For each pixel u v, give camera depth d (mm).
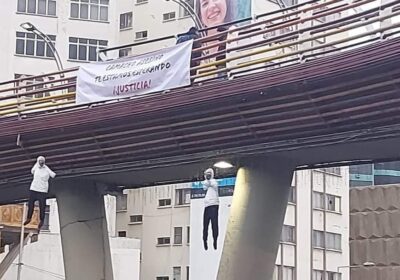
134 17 60500
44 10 54938
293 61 18125
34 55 53906
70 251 22984
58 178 22922
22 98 29203
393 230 41781
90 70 21031
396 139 17203
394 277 41312
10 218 36188
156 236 56375
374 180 79688
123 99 20219
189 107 18672
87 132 20906
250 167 19688
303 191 55250
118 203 58625
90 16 56062
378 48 15500
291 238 54094
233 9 41469
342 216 58625
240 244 19469
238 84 17719
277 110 17672
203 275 49750
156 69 19625
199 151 19891
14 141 22312
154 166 20906
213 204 19172
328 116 17172
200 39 19156
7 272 46719
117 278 48000
